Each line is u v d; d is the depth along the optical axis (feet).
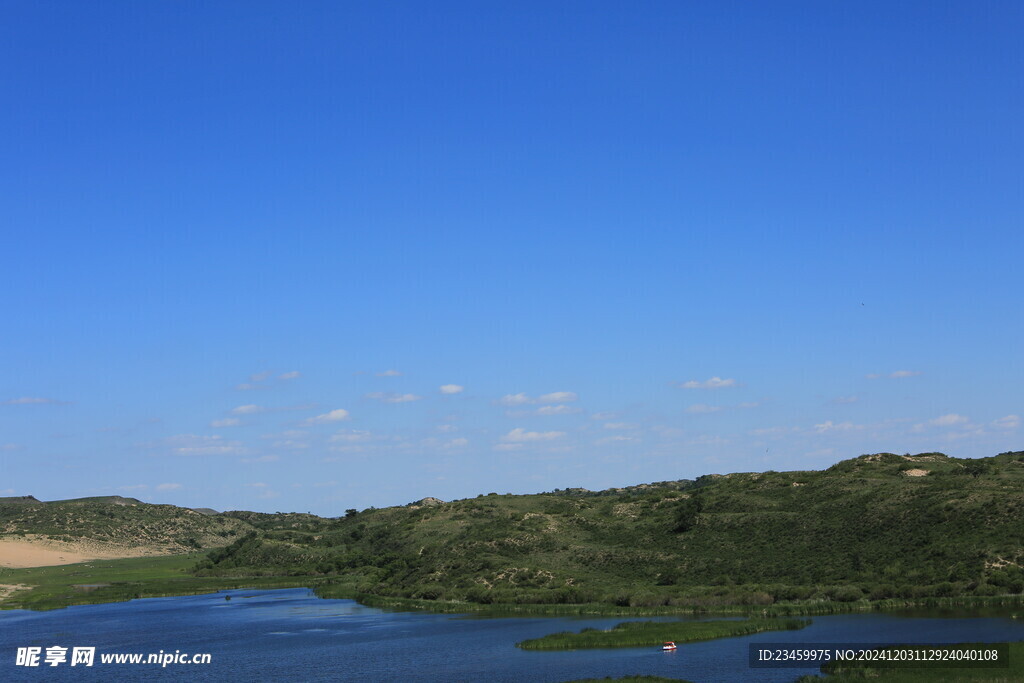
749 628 348.59
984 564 412.77
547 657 320.09
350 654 352.08
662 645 326.44
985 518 454.81
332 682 299.17
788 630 346.33
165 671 335.47
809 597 413.39
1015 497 462.60
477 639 370.12
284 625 453.17
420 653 344.69
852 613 380.17
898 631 326.03
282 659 349.20
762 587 435.94
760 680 265.34
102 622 493.77
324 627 437.99
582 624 395.96
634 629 357.00
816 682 256.11
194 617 504.02
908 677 252.21
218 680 313.53
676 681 262.67
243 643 396.16
